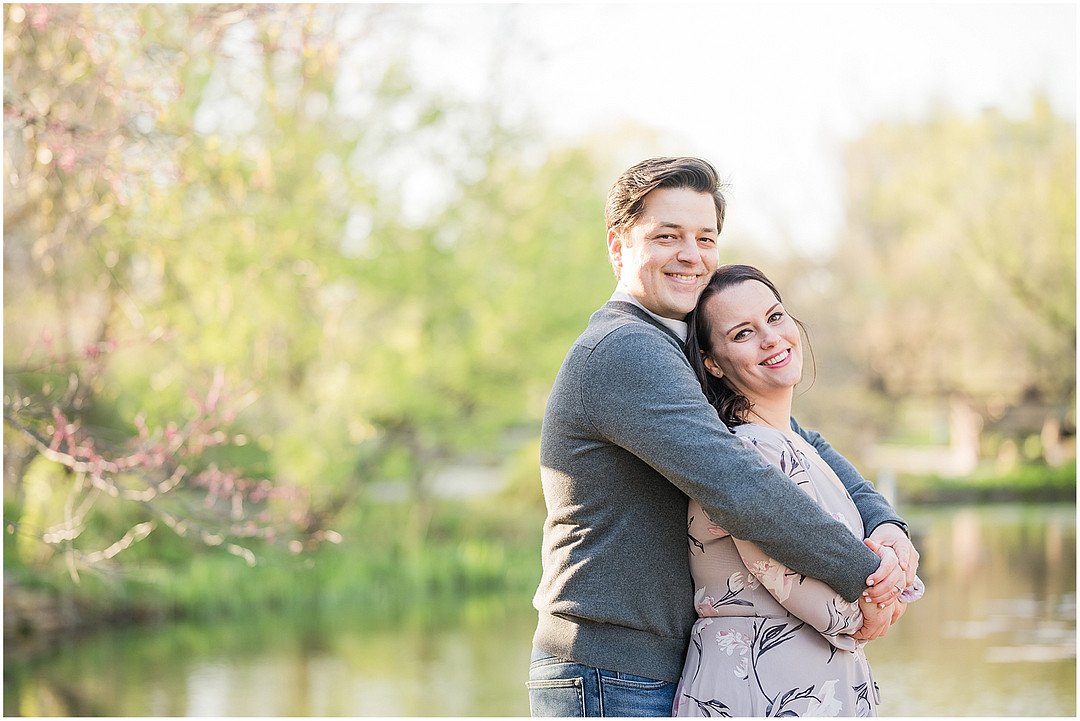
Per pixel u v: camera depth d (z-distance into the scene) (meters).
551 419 2.38
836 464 2.72
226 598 11.36
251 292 10.23
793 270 23.97
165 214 7.52
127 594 10.54
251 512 11.62
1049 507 20.86
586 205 14.62
